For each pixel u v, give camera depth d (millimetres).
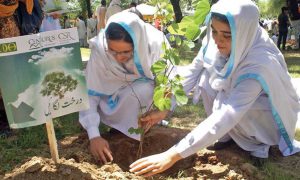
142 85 3459
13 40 2414
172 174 3158
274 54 3158
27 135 3611
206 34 3336
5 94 2469
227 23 2846
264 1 27594
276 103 3104
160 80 2938
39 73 2529
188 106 5012
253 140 3322
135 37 3051
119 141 3475
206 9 2881
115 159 3348
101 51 3354
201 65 3588
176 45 3049
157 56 3398
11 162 3109
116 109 3473
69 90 2674
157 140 3564
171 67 3422
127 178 2818
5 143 3510
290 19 15617
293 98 3279
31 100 2543
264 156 3271
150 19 3363
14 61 2438
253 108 3197
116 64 3336
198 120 4473
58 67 2592
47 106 2605
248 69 2998
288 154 3471
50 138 2781
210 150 3365
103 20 10039
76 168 2805
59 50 2580
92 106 3396
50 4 4066
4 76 2439
